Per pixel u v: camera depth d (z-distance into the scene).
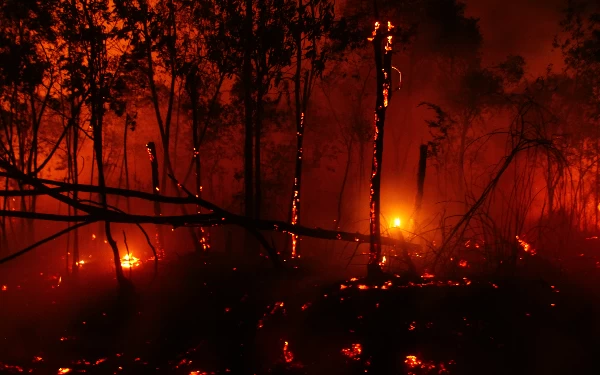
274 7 11.75
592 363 5.57
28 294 10.95
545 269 8.25
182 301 9.12
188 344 7.57
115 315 9.08
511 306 6.56
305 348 6.40
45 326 8.90
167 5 13.26
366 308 6.70
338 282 7.74
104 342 8.12
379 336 6.21
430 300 6.74
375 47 7.97
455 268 8.28
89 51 12.10
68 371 7.21
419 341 6.05
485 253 8.36
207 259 12.25
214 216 7.91
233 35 12.16
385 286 7.20
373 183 7.88
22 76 11.98
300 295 7.56
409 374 5.68
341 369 5.93
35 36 12.76
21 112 15.21
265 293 8.52
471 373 5.59
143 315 8.88
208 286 9.59
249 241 13.40
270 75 12.62
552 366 5.59
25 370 7.33
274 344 6.77
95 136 11.49
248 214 14.32
